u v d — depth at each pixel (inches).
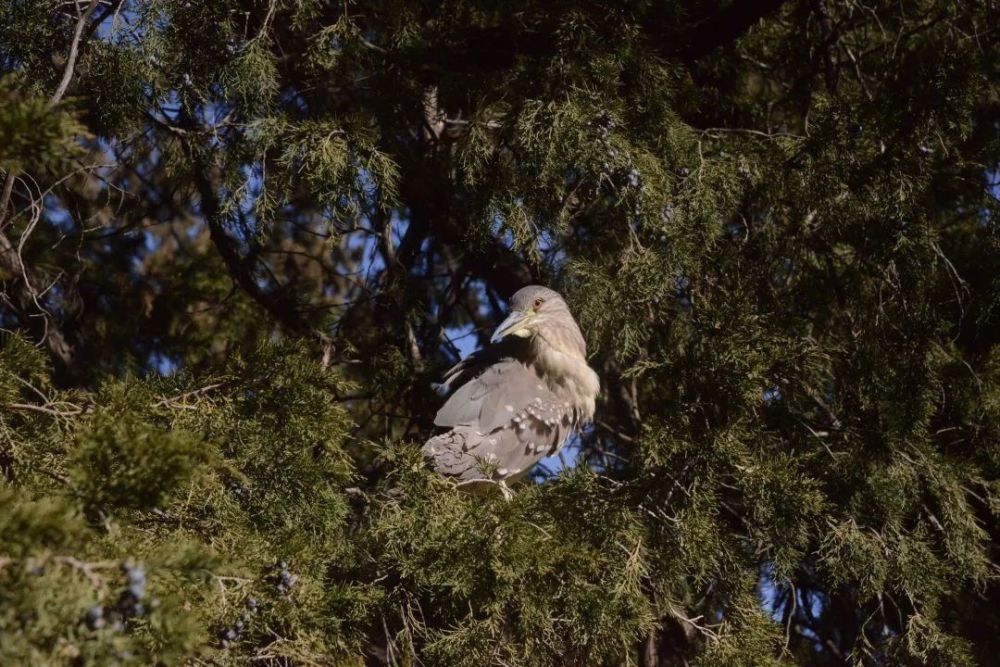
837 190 453.4
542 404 456.1
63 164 206.8
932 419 479.2
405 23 457.1
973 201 526.6
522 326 461.1
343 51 446.3
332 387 337.4
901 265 456.4
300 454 312.8
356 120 428.1
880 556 408.2
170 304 593.3
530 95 440.8
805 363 400.2
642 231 444.8
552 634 339.9
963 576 436.1
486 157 447.2
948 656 414.9
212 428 298.5
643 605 342.6
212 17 426.9
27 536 182.1
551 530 333.7
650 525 372.5
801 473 393.1
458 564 311.3
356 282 548.7
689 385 372.8
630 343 422.6
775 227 461.7
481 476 438.3
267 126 418.6
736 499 456.1
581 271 430.6
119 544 202.1
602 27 453.4
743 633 374.6
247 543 269.1
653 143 440.8
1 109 193.2
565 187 457.1
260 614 263.7
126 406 270.2
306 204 599.2
